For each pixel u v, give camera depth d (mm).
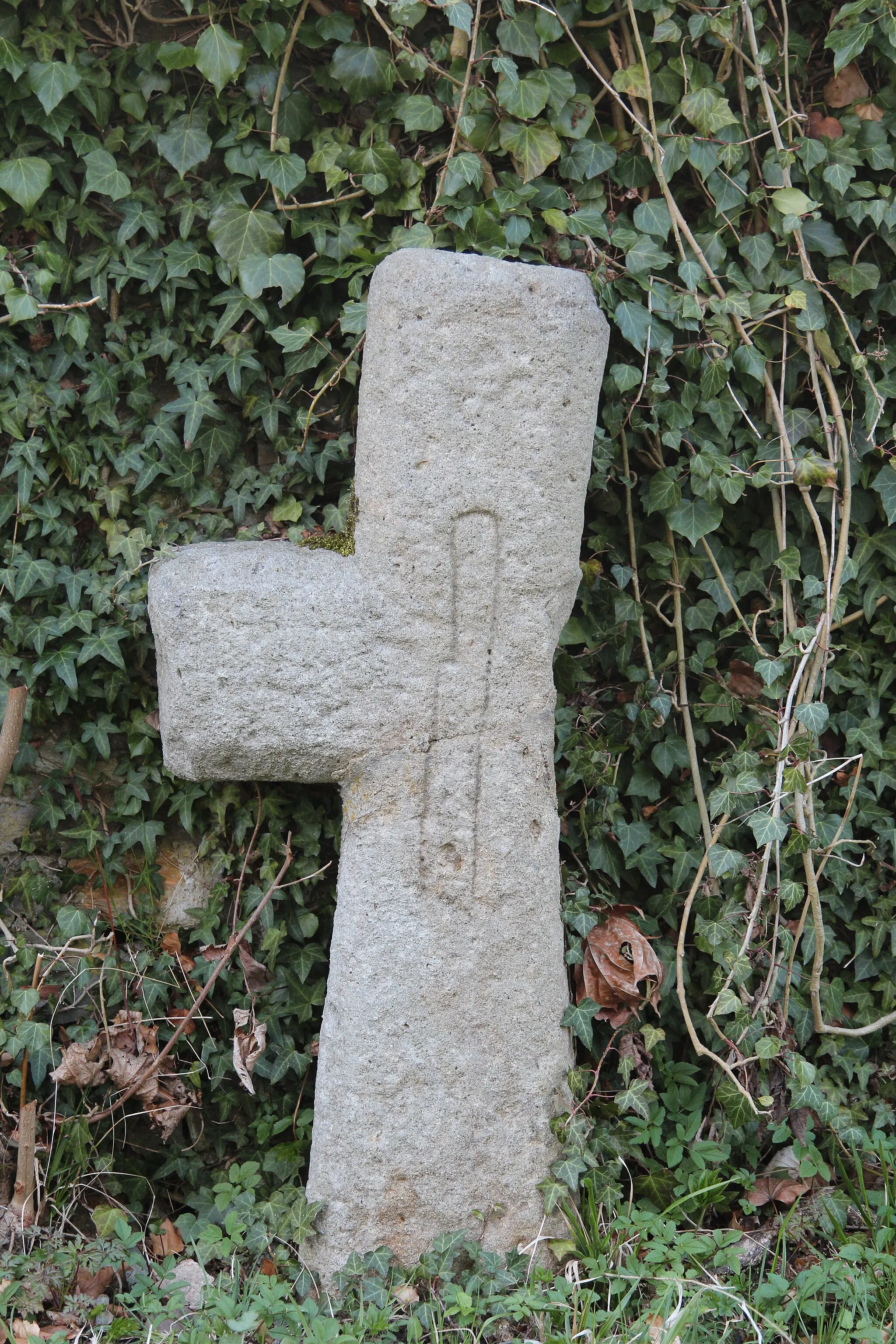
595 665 2967
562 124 2719
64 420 2670
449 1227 2434
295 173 2631
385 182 2652
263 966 2738
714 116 2744
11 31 2521
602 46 2785
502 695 2441
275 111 2627
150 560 2689
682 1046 2975
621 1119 2688
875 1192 2715
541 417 2346
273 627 2330
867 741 3039
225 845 2799
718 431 2895
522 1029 2469
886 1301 2326
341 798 2535
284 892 2785
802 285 2836
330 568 2367
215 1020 2764
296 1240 2381
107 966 2686
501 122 2684
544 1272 2375
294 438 2754
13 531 2672
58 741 2750
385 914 2406
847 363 2943
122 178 2602
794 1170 2766
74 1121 2576
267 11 2611
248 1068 2590
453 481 2340
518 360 2314
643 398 2826
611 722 2943
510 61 2613
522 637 2434
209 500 2762
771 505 2986
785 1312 2248
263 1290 2225
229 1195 2541
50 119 2549
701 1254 2406
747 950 2791
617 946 2740
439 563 2367
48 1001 2662
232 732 2354
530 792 2467
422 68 2631
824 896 3021
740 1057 2762
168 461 2717
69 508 2680
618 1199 2541
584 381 2369
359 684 2379
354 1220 2391
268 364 2752
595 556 2924
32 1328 2164
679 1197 2629
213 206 2656
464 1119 2432
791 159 2779
